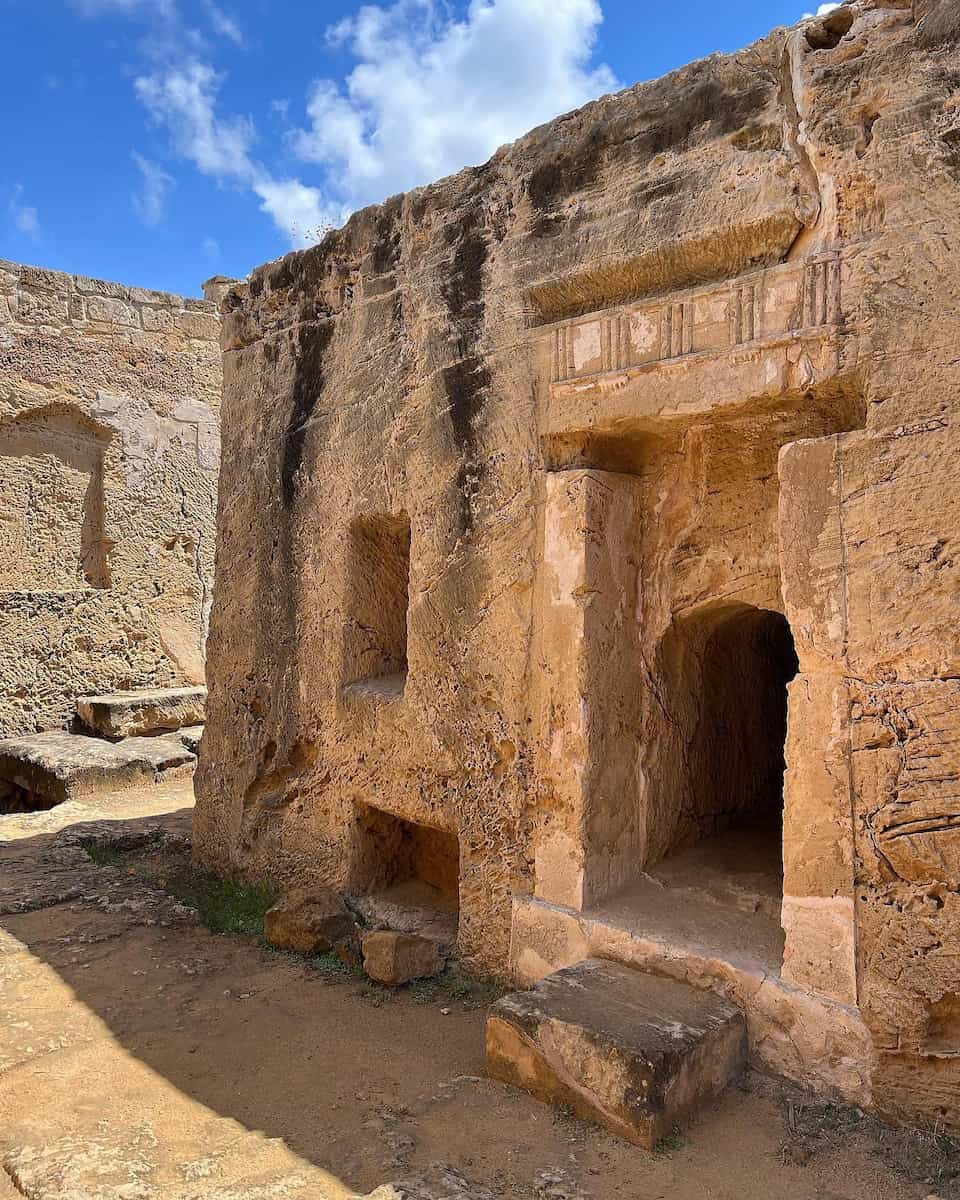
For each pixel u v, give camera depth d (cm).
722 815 461
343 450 503
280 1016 395
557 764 394
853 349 316
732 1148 294
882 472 307
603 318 385
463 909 431
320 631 514
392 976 416
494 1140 300
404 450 466
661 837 421
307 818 518
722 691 461
